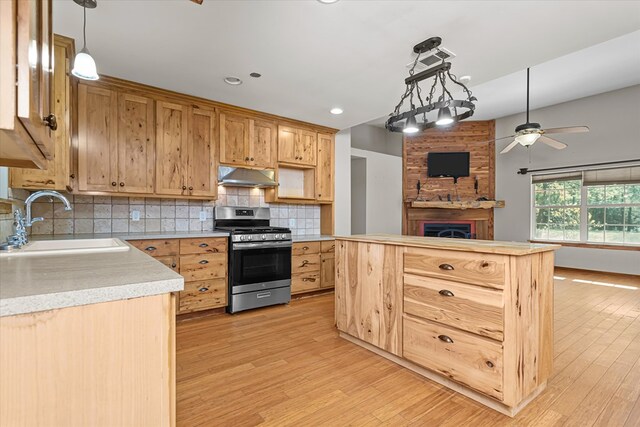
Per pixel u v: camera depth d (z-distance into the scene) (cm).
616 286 485
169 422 88
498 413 182
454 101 212
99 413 79
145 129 320
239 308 354
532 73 471
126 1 190
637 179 543
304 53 255
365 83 312
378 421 175
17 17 70
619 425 171
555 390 204
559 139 617
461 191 705
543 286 199
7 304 68
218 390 204
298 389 206
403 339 233
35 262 117
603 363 240
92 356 78
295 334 298
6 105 69
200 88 324
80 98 288
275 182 409
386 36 230
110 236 297
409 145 720
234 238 350
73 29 219
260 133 402
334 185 482
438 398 197
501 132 690
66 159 235
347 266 282
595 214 596
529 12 202
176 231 365
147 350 85
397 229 707
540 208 660
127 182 310
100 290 79
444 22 213
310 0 191
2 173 202
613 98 555
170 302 89
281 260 389
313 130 456
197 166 351
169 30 222
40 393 73
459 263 200
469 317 194
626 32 225
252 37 231
